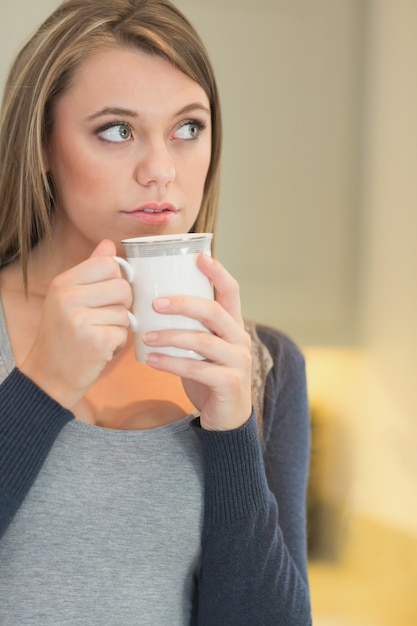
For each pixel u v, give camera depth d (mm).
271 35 2340
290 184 2416
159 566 1159
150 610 1151
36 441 1021
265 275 2453
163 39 1135
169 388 1246
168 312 998
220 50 2324
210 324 1023
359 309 2506
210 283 1040
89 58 1126
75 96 1131
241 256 2434
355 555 2717
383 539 2703
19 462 1017
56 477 1115
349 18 2361
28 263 1250
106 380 1224
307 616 1221
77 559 1117
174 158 1171
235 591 1158
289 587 1197
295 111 2387
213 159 1304
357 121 2408
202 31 2307
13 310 1229
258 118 2373
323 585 2594
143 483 1150
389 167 2441
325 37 2361
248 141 2381
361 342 2533
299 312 2477
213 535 1146
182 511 1164
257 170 2400
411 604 2541
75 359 1001
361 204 2453
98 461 1140
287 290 2463
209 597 1169
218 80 2336
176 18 1180
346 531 2738
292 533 1340
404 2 2365
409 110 2426
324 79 2381
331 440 2744
